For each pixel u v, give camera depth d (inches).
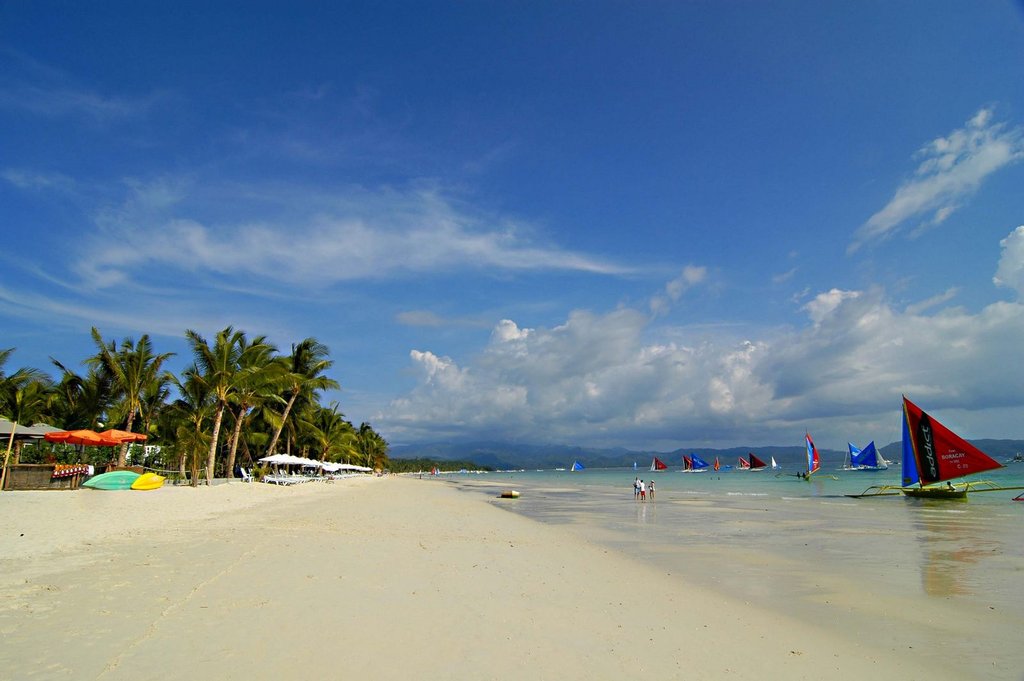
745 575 504.1
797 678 254.5
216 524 675.4
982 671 273.6
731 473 5723.4
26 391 1357.0
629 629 310.3
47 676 207.0
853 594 434.3
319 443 3075.8
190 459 1889.8
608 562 542.3
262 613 295.6
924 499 1539.1
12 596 309.9
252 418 2294.5
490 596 358.9
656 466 7066.9
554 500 1680.6
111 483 1127.6
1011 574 514.3
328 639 261.7
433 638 272.2
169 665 223.0
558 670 242.4
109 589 330.6
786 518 1056.8
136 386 1595.7
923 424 1547.7
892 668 274.7
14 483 1085.1
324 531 642.8
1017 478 2753.4
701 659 269.9
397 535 644.1
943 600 416.8
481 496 1918.1
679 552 633.6
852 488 2297.0
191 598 316.8
